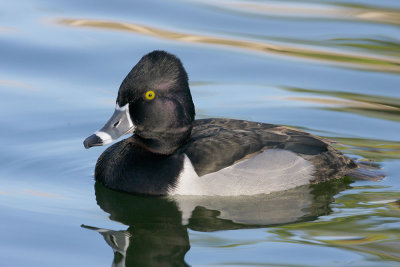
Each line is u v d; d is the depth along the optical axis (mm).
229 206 10797
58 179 11812
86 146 10852
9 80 15078
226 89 15039
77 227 10062
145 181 11023
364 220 10289
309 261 9078
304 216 10461
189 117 11164
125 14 17703
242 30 17188
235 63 15953
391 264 8984
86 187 11539
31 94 14594
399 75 15438
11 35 16562
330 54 16234
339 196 11141
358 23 17484
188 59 16016
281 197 11055
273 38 16875
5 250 9281
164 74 10945
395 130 13367
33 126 13461
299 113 14078
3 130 13250
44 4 18156
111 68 15633
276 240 9664
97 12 17766
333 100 14500
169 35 16812
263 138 11266
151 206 10914
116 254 9312
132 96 10945
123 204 10961
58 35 16719
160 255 9383
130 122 11055
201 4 18359
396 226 10070
